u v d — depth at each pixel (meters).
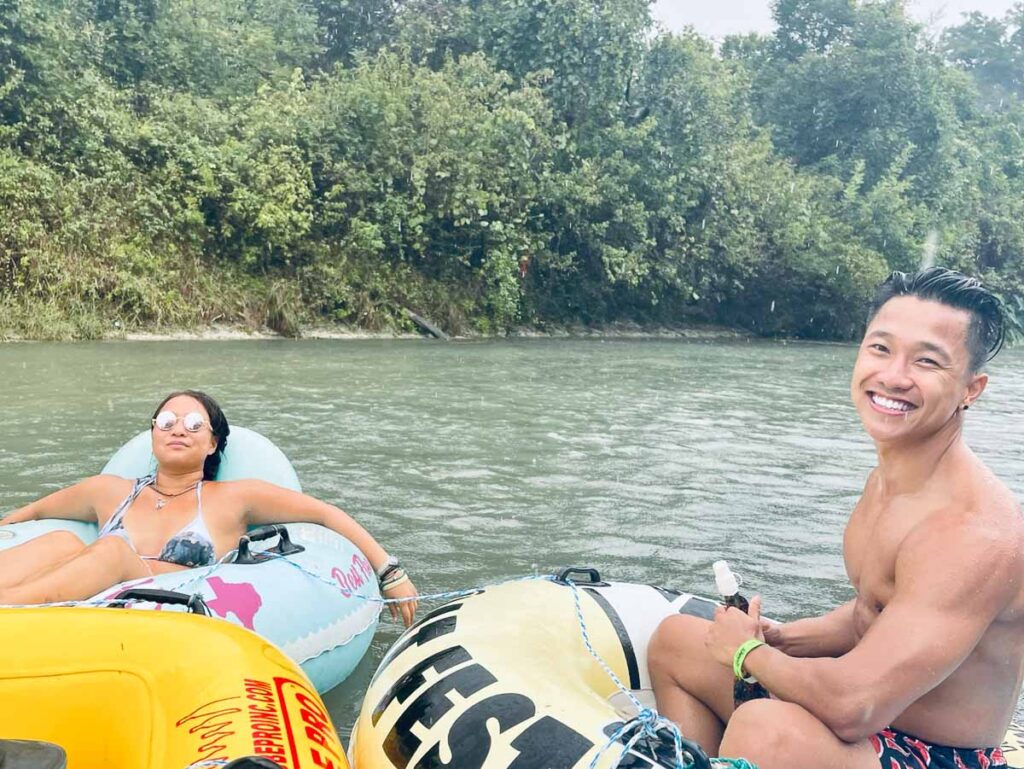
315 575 3.24
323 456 6.57
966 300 1.89
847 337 24.38
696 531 5.12
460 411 8.77
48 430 6.89
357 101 17.97
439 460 6.61
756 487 6.20
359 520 5.07
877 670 1.81
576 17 20.44
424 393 9.88
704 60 22.12
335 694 3.23
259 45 19.84
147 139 15.77
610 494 5.86
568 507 5.51
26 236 14.09
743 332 23.89
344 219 17.91
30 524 3.60
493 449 7.07
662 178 21.39
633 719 1.93
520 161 19.19
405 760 2.05
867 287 23.48
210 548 3.42
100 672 2.04
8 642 2.08
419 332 18.31
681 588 4.22
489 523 5.12
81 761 2.00
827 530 5.23
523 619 2.38
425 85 18.75
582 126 20.95
